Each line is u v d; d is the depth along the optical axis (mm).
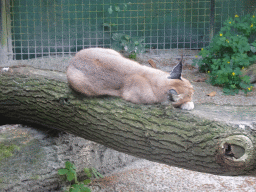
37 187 3562
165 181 3859
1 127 3998
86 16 7473
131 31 7836
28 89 3834
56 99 3666
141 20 7691
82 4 6988
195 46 7867
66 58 7086
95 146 3930
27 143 3789
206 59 6227
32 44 7461
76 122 3604
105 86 3553
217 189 3738
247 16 6262
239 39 5578
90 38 7227
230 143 3010
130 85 3502
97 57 3602
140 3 7094
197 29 7406
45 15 7293
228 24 6012
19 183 3502
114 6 7488
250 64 5832
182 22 7688
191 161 3148
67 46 7207
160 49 7844
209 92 5453
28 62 6855
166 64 6938
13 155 3668
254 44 5590
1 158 3625
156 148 3258
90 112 3520
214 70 5828
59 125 3750
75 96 3627
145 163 4156
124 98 3510
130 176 3941
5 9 6738
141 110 3373
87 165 3889
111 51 3797
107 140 3480
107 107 3473
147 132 3273
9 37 6883
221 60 5742
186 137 3141
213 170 3098
